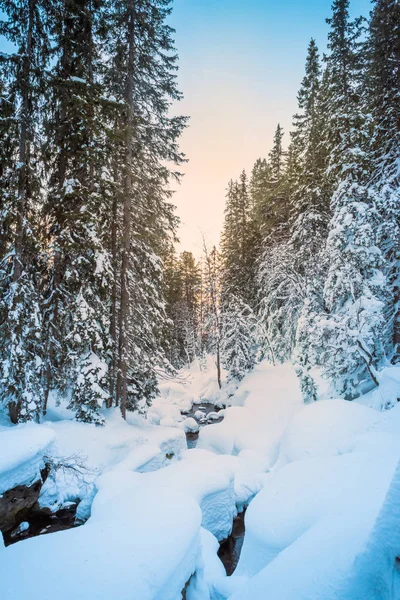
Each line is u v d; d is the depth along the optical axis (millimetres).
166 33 13438
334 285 13984
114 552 4160
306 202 19734
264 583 3664
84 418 11305
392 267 14359
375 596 2779
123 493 6293
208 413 24250
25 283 10203
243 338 25188
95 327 11594
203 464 9070
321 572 3379
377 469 6262
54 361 12469
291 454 9867
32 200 11500
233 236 29562
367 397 12766
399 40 13844
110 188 12477
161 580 3873
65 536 4508
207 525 7781
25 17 9953
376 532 3080
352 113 14258
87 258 12141
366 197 13594
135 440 11641
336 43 15242
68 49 11633
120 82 13414
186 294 42000
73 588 3475
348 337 13094
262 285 25875
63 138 11477
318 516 5363
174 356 33188
